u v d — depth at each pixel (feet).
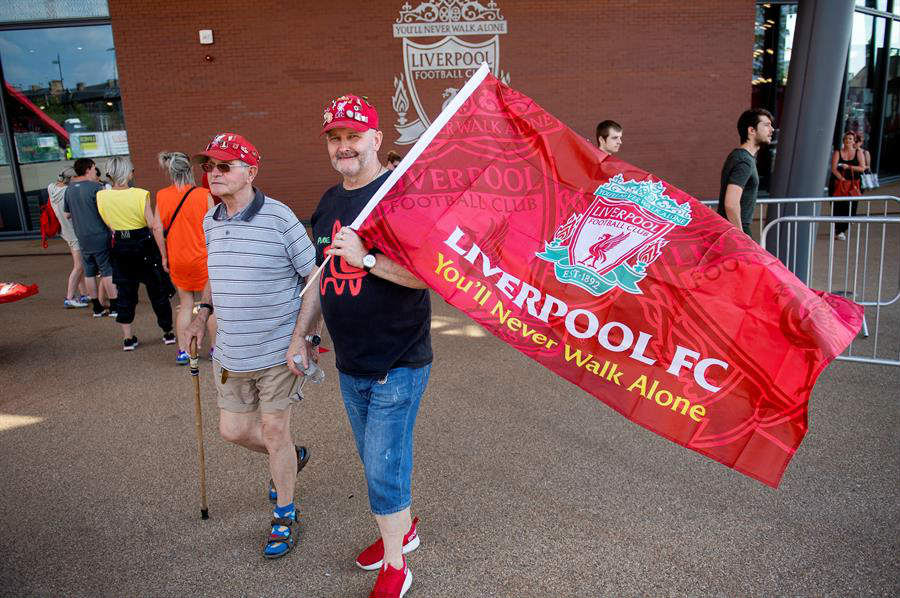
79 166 23.40
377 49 41.22
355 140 8.51
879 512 10.80
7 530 10.92
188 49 40.47
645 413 7.95
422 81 41.75
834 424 13.93
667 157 44.04
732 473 12.14
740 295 7.70
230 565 9.94
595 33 42.06
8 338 22.06
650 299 7.99
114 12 39.93
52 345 21.18
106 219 19.47
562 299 8.22
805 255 21.16
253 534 10.69
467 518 10.95
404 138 42.32
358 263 8.21
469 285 8.21
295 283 10.03
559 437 13.73
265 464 12.96
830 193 35.37
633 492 11.59
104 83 43.04
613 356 8.07
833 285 26.14
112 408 15.92
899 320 21.22
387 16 40.91
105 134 43.65
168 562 10.03
